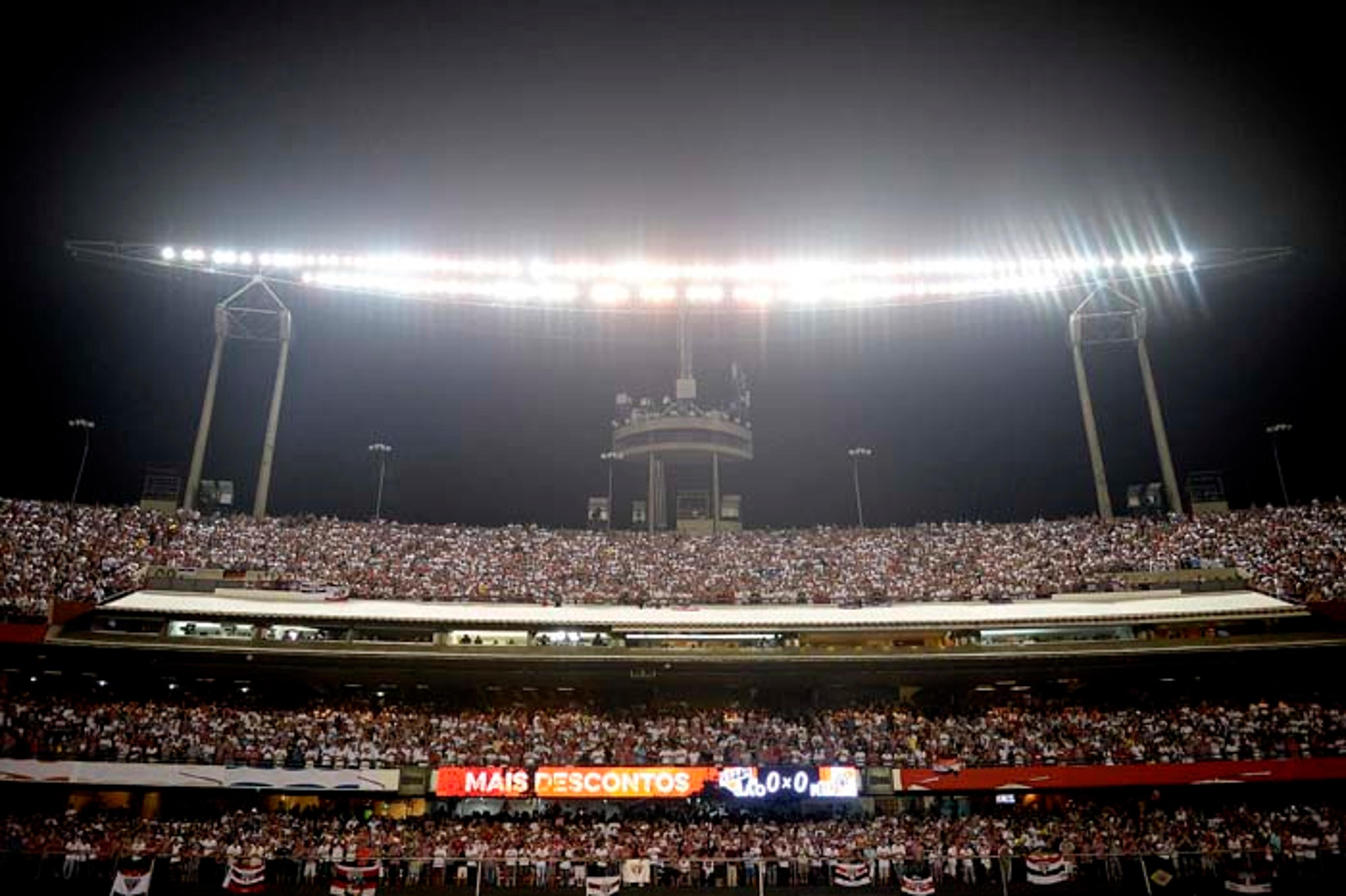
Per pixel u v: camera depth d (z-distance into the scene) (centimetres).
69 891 3662
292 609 4853
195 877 3769
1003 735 4531
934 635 4978
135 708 4388
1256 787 4438
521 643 4869
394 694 5072
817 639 4953
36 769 4006
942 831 4128
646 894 3831
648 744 4466
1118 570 5472
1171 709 4703
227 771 4156
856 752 4416
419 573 5497
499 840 4050
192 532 5509
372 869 3669
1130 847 3931
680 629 4881
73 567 4844
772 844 4019
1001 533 6175
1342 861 3781
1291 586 4997
